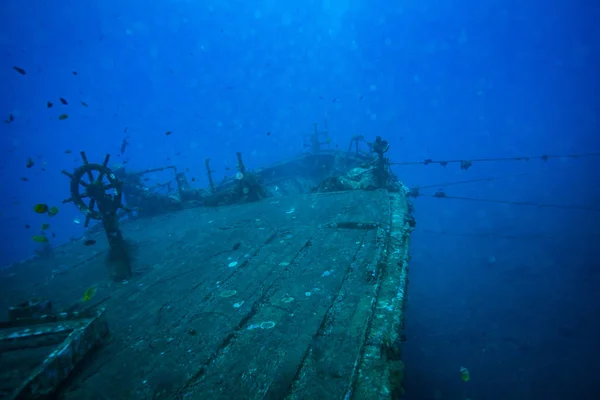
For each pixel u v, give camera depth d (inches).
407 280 164.9
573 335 510.6
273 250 215.9
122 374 116.3
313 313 137.0
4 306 205.6
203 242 258.7
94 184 205.5
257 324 135.3
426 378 482.3
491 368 482.9
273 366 108.9
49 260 294.2
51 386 102.4
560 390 425.4
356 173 365.1
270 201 359.9
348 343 114.7
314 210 293.0
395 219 245.6
